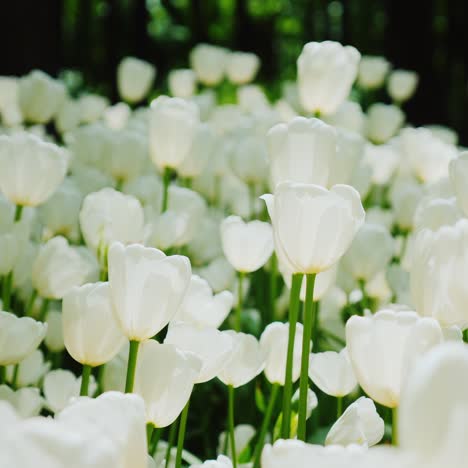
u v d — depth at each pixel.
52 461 0.95
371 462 1.01
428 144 2.67
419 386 0.98
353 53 2.26
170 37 9.29
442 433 0.98
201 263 2.51
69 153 2.89
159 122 2.25
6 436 0.94
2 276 2.15
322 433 2.04
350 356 1.64
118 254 1.65
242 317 2.32
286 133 1.86
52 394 1.89
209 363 1.72
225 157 2.78
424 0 6.88
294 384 1.98
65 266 2.04
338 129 2.20
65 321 1.72
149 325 1.66
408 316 1.61
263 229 2.01
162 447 1.90
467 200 1.83
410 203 2.50
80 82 6.19
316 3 10.67
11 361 1.81
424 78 6.92
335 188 1.68
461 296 1.65
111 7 8.10
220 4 11.45
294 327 1.74
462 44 6.95
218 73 4.14
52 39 5.03
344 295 2.31
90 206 2.01
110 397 1.48
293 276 1.74
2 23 4.87
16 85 3.71
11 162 2.05
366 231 2.15
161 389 1.66
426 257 1.66
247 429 1.98
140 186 2.48
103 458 0.98
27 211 2.22
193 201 2.26
